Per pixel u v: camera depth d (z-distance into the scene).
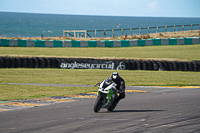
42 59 94.94
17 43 134.75
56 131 23.08
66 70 91.06
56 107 35.59
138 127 24.16
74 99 42.84
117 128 23.92
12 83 63.28
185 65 94.69
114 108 34.06
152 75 80.62
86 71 89.12
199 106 35.66
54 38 156.88
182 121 26.55
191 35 171.12
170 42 152.00
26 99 42.56
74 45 141.75
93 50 130.38
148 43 149.88
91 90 53.31
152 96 46.22
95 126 24.78
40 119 28.02
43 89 54.06
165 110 32.94
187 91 53.03
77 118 28.52
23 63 93.69
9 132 22.97
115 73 32.62
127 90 53.91
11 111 32.84
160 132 22.44
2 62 91.75
